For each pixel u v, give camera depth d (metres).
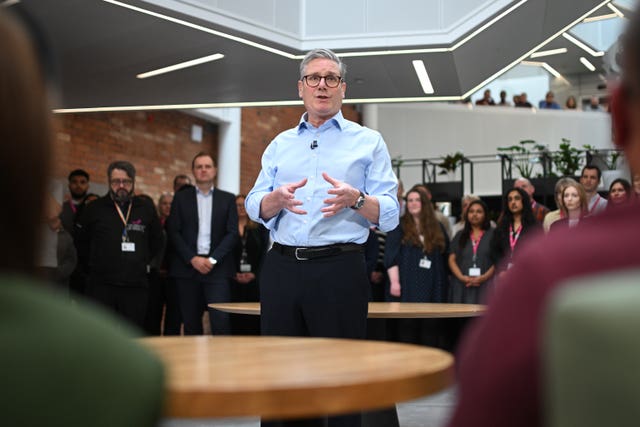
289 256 2.42
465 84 7.40
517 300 0.59
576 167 12.97
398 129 17.55
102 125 9.22
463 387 0.63
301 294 2.39
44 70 0.60
